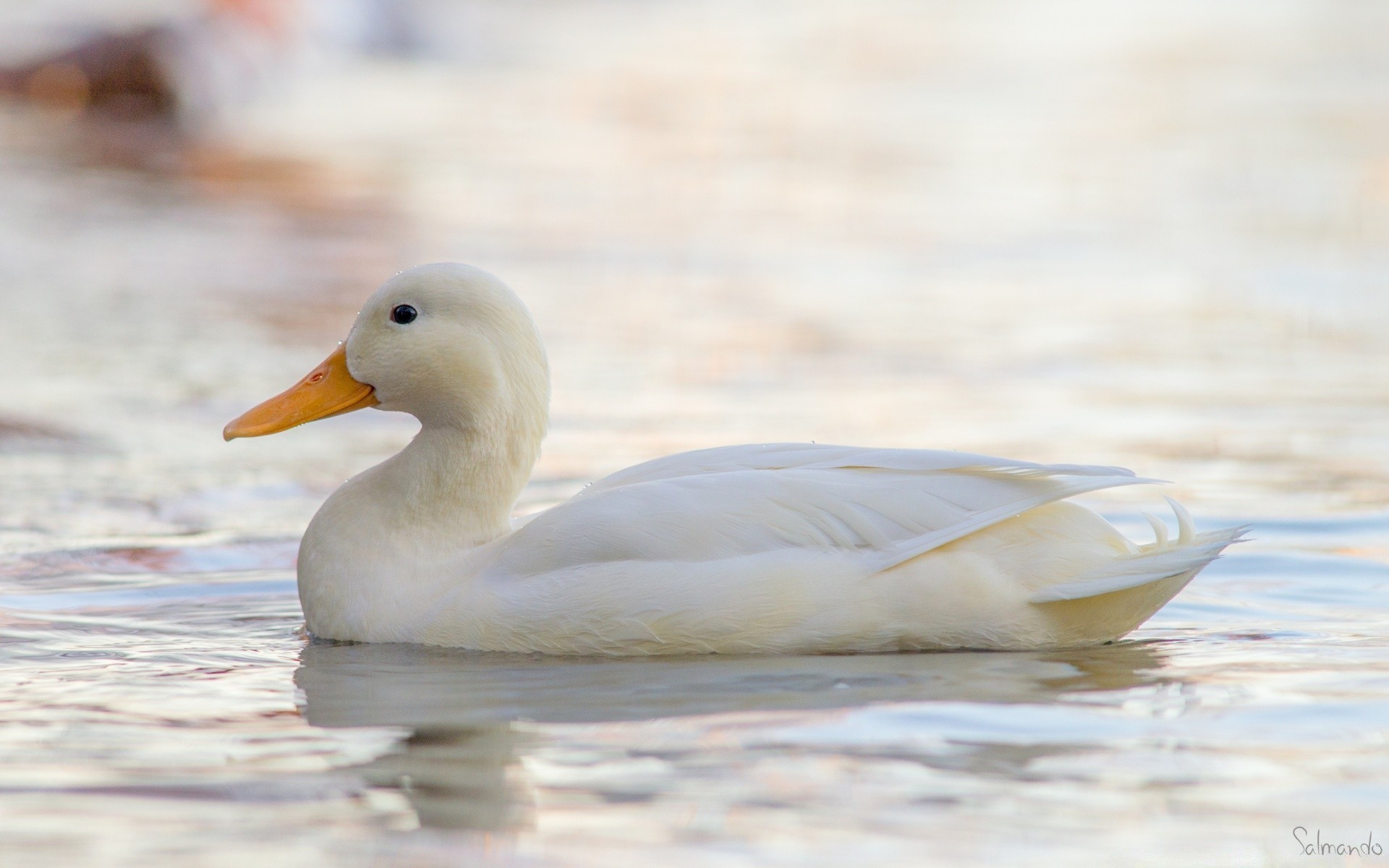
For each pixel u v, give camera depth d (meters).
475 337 8.52
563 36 51.72
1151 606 8.05
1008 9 58.81
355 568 8.42
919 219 26.73
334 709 7.11
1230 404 14.98
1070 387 15.80
